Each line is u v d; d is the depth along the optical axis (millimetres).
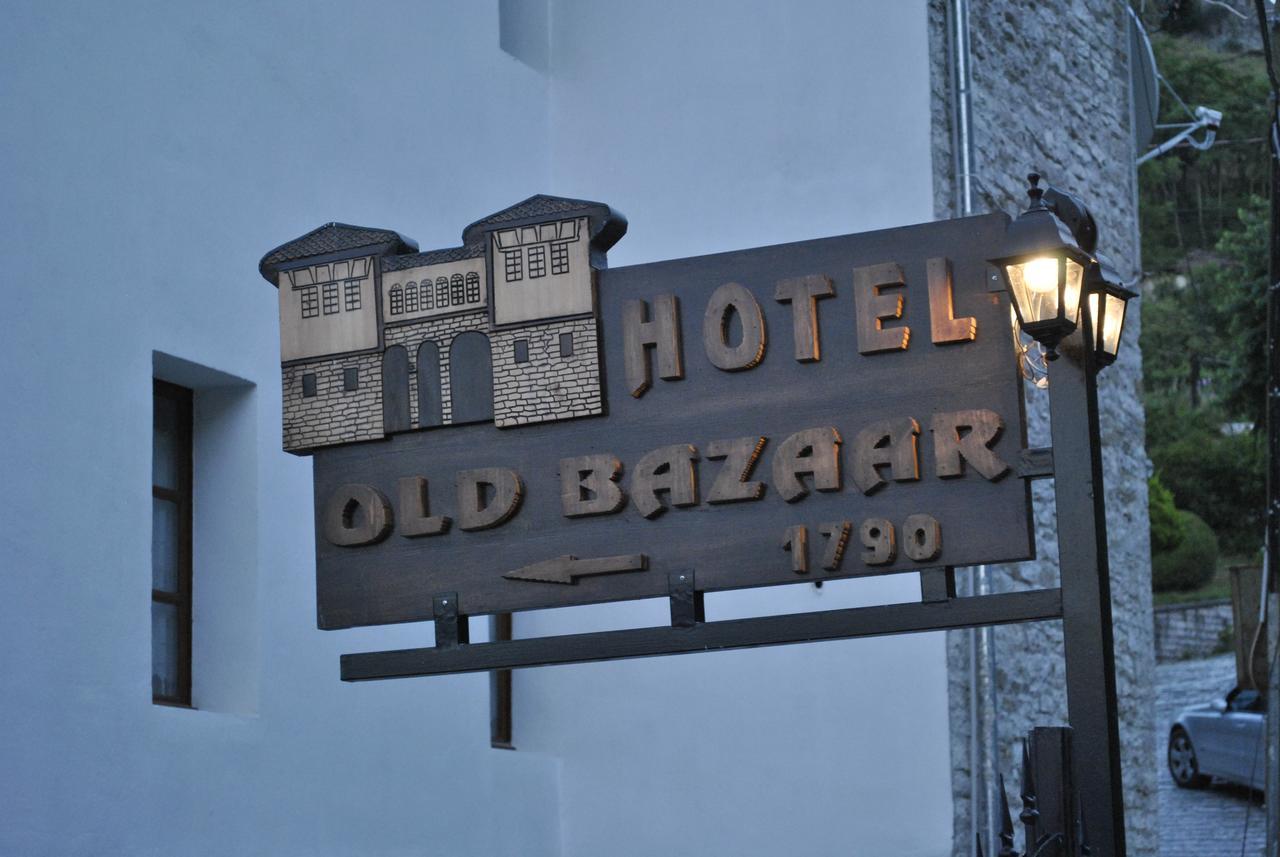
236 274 9617
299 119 10266
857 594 11531
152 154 9141
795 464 6746
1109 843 6105
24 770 7934
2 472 8031
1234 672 34281
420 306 7328
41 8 8570
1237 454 35969
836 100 12031
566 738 12047
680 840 11648
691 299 7008
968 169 11961
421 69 11438
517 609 7086
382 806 10180
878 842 11172
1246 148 36656
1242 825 25531
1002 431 6555
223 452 9672
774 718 11578
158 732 8680
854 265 6824
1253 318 34594
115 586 8547
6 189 8250
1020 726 12117
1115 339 6848
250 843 9164
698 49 12500
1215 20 37031
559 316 7109
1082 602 6316
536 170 12531
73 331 8500
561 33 12945
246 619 9492
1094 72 14953
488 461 7191
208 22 9641
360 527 7285
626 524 6980
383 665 7211
